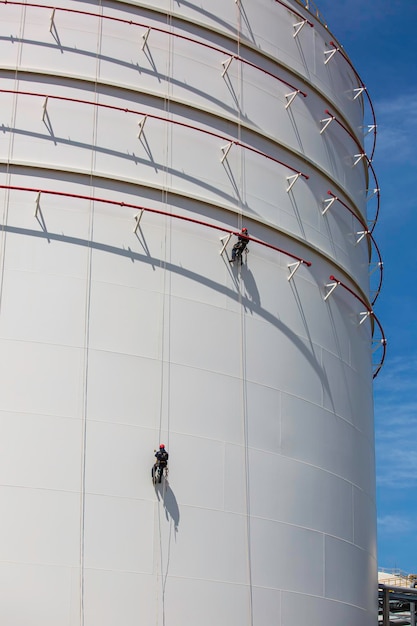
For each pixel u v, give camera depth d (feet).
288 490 96.22
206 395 93.66
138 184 97.86
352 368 112.37
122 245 94.84
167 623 84.33
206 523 89.20
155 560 85.56
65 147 97.09
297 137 114.52
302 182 112.47
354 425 109.70
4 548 81.35
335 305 111.86
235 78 110.01
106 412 88.22
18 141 96.27
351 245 119.85
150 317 93.45
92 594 82.33
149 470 88.02
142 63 104.17
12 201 93.30
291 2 122.31
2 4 102.27
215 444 92.38
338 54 128.67
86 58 102.01
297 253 108.17
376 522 114.32
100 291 92.32
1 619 79.46
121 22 104.88
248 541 91.15
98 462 86.33
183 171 101.40
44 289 90.68
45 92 99.30
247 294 100.58
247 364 97.71
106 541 84.23
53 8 102.47
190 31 109.09
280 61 116.26
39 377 87.45
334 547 99.40
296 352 102.94
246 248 102.22
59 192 94.63
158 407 90.63
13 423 85.25
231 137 106.93
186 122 104.12
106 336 90.89
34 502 83.30
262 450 95.50
